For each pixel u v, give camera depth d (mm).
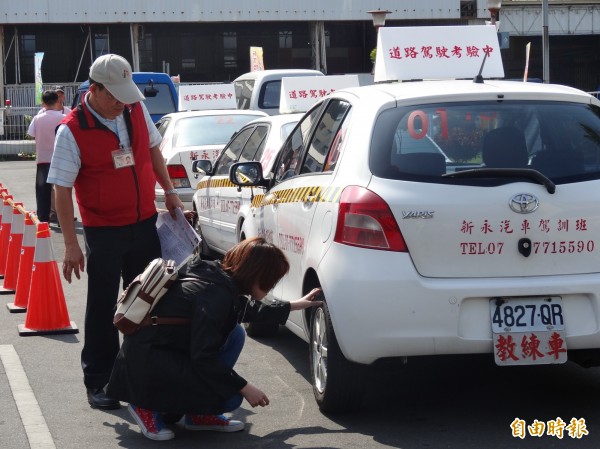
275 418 5848
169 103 24578
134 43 38906
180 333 5199
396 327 5199
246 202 9297
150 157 6141
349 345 5312
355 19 40000
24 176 27484
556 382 6516
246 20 39188
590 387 6387
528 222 5258
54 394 6461
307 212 6027
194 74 41656
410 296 5188
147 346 5191
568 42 45688
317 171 6207
